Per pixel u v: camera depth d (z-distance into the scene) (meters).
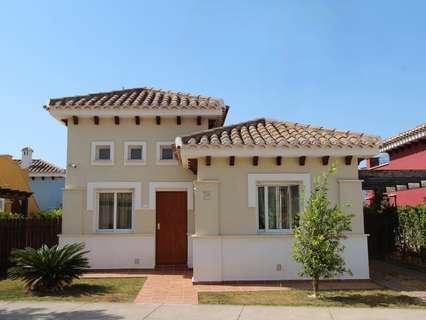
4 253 14.93
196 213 12.96
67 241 15.38
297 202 13.30
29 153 31.03
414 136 18.97
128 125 16.14
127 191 15.97
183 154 12.71
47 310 9.27
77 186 15.79
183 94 17.61
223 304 9.94
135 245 15.53
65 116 15.77
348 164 13.27
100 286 12.20
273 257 12.86
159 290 11.64
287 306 9.67
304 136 13.40
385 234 18.92
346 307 9.55
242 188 13.14
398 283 12.48
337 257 10.62
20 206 23.48
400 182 16.31
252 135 13.78
